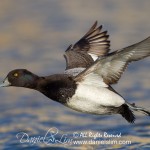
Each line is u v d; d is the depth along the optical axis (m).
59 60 21.09
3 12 28.17
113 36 24.03
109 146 13.41
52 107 16.80
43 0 30.95
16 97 17.84
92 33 11.94
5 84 10.93
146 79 18.75
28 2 30.27
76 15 28.00
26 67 20.34
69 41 23.73
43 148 13.34
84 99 10.33
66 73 10.92
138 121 15.05
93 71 10.15
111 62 9.98
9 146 13.67
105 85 10.24
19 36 24.47
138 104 16.42
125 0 30.39
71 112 16.25
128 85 18.19
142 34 24.27
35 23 26.56
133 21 26.41
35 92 18.30
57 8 29.39
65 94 10.50
